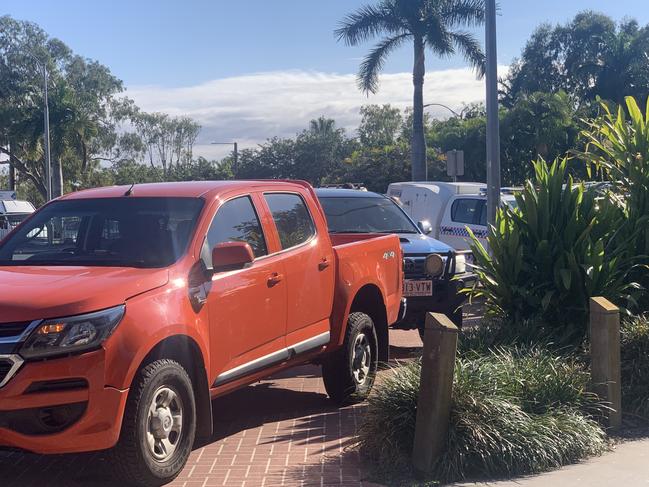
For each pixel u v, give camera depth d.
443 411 5.33
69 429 4.60
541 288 7.99
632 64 43.31
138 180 78.06
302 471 5.46
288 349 6.48
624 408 6.73
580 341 7.60
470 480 5.30
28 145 53.38
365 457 5.69
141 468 4.87
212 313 5.57
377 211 10.85
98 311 4.73
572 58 51.91
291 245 6.69
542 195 8.05
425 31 28.89
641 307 8.29
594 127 9.55
